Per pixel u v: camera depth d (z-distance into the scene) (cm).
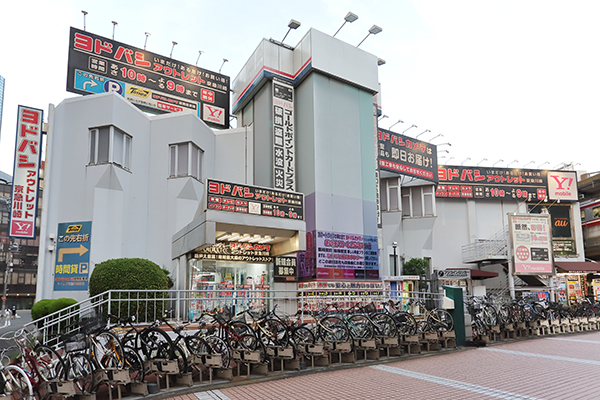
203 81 2267
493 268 2870
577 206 3039
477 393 623
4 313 3519
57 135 1731
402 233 2773
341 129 2103
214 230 1277
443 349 1020
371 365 856
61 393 568
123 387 654
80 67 1903
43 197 1669
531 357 924
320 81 2078
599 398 594
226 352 746
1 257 6794
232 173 2105
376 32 2189
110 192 1661
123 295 1227
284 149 2058
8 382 561
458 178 2950
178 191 1827
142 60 2088
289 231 1498
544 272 2283
